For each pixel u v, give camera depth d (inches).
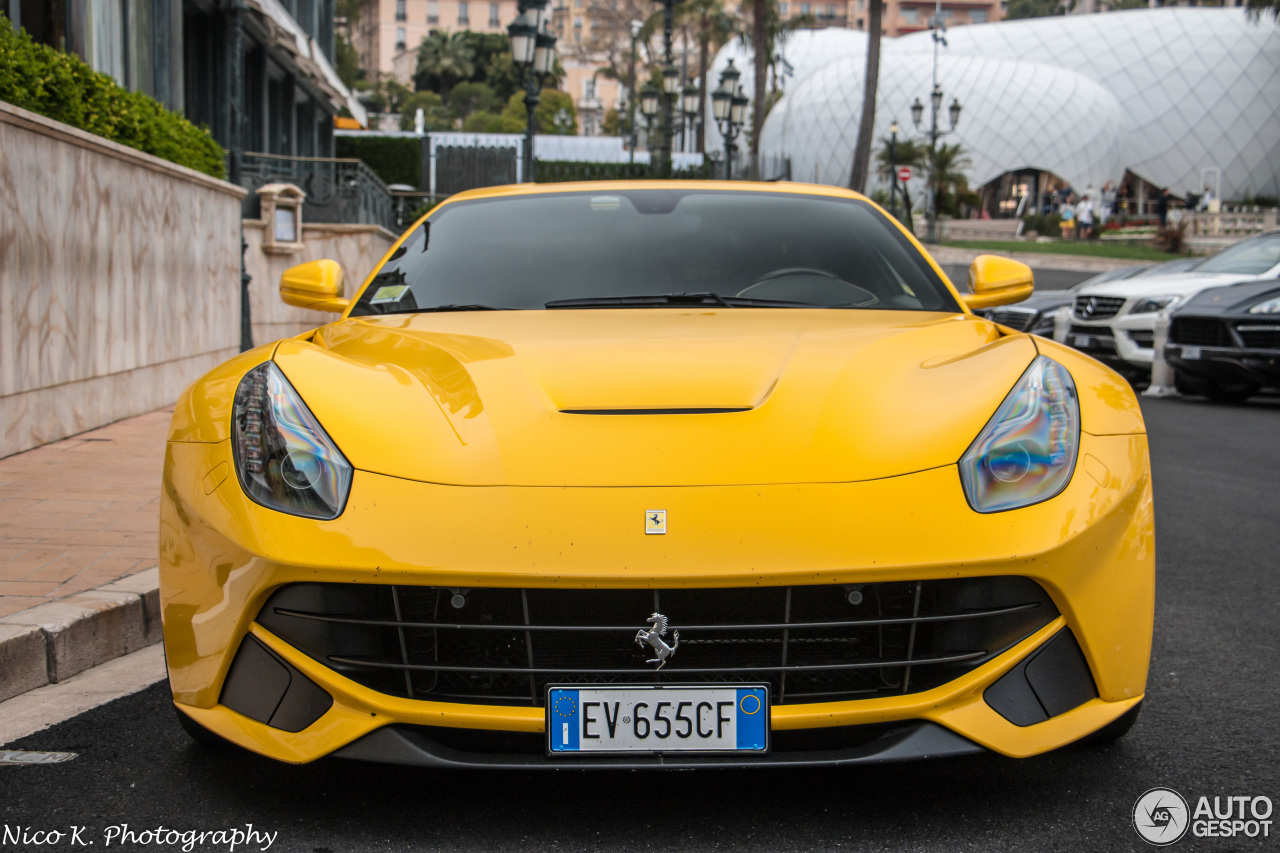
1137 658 80.7
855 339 97.7
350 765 89.7
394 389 86.4
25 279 216.8
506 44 4466.0
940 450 79.6
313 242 586.9
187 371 317.1
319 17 965.2
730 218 131.9
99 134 256.8
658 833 77.5
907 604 76.9
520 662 77.6
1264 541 175.9
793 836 77.1
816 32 3666.3
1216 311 358.3
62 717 103.1
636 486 76.4
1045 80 2881.4
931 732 76.2
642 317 108.3
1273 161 3203.7
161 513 84.2
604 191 139.5
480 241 128.6
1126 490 80.6
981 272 123.6
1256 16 2086.6
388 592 76.6
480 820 79.7
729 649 76.9
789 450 79.2
